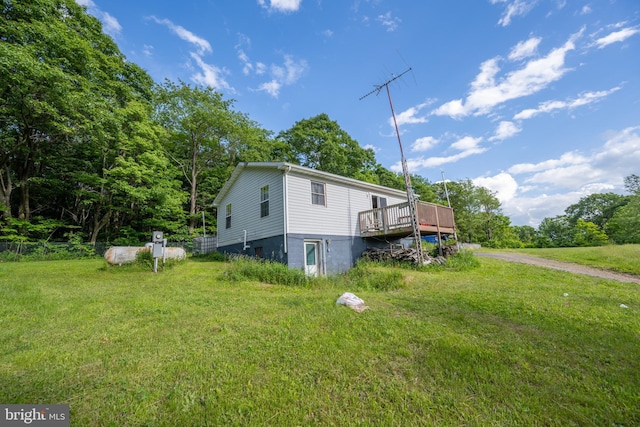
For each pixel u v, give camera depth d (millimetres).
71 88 14234
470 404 2590
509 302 6039
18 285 7047
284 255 10992
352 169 29750
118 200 19953
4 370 3055
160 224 19578
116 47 19422
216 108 21625
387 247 14484
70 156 19562
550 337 4094
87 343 3807
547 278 9188
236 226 14484
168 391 2734
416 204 11695
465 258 11875
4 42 12133
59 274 9070
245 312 5250
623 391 2775
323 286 8195
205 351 3588
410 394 2727
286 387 2814
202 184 24281
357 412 2467
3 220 16156
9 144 16531
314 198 12297
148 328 4383
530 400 2646
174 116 21547
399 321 4723
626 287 7762
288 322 4637
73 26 16672
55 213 22391
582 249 16328
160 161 18375
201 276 9164
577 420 2385
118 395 2645
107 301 5898
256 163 12461
